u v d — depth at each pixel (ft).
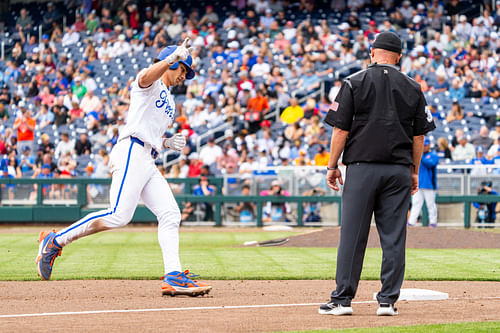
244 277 31.14
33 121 93.56
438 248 48.34
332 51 98.12
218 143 88.89
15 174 89.25
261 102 89.66
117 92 98.63
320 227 73.97
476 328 17.80
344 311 20.25
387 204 20.17
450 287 28.09
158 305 22.50
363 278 30.91
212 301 23.49
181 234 64.80
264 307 22.00
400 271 20.17
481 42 99.50
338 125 20.12
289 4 110.83
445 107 91.66
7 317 19.93
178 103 93.97
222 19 110.73
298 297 24.62
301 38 99.76
